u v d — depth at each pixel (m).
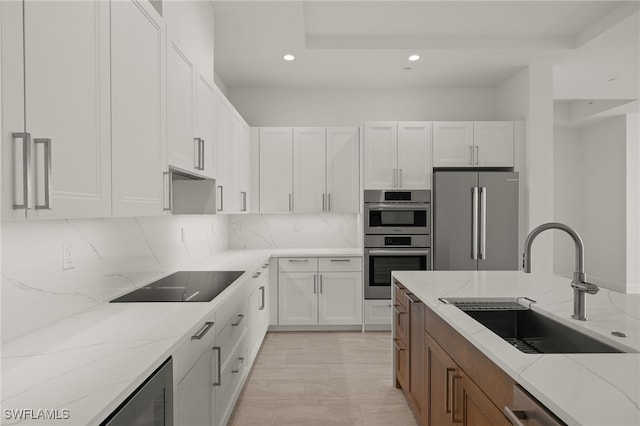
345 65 4.07
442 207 4.06
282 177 4.41
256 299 3.27
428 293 2.10
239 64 4.04
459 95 4.79
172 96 1.92
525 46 3.71
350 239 4.79
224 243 4.46
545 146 4.08
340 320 4.21
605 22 3.33
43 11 1.00
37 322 1.45
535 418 0.97
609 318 1.58
